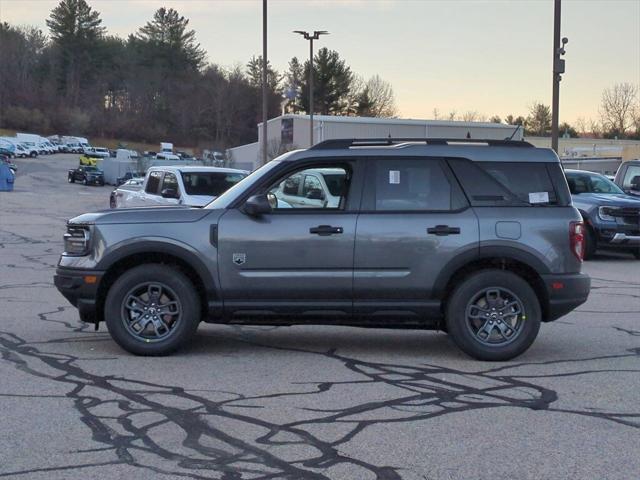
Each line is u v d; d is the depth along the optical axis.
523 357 8.41
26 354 8.27
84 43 132.62
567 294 8.09
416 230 8.00
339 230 7.98
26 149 102.06
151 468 5.17
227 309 8.05
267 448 5.55
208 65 134.25
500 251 8.00
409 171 8.17
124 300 8.08
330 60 107.94
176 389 7.02
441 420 6.22
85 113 131.62
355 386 7.18
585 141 66.31
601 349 8.84
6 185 55.25
